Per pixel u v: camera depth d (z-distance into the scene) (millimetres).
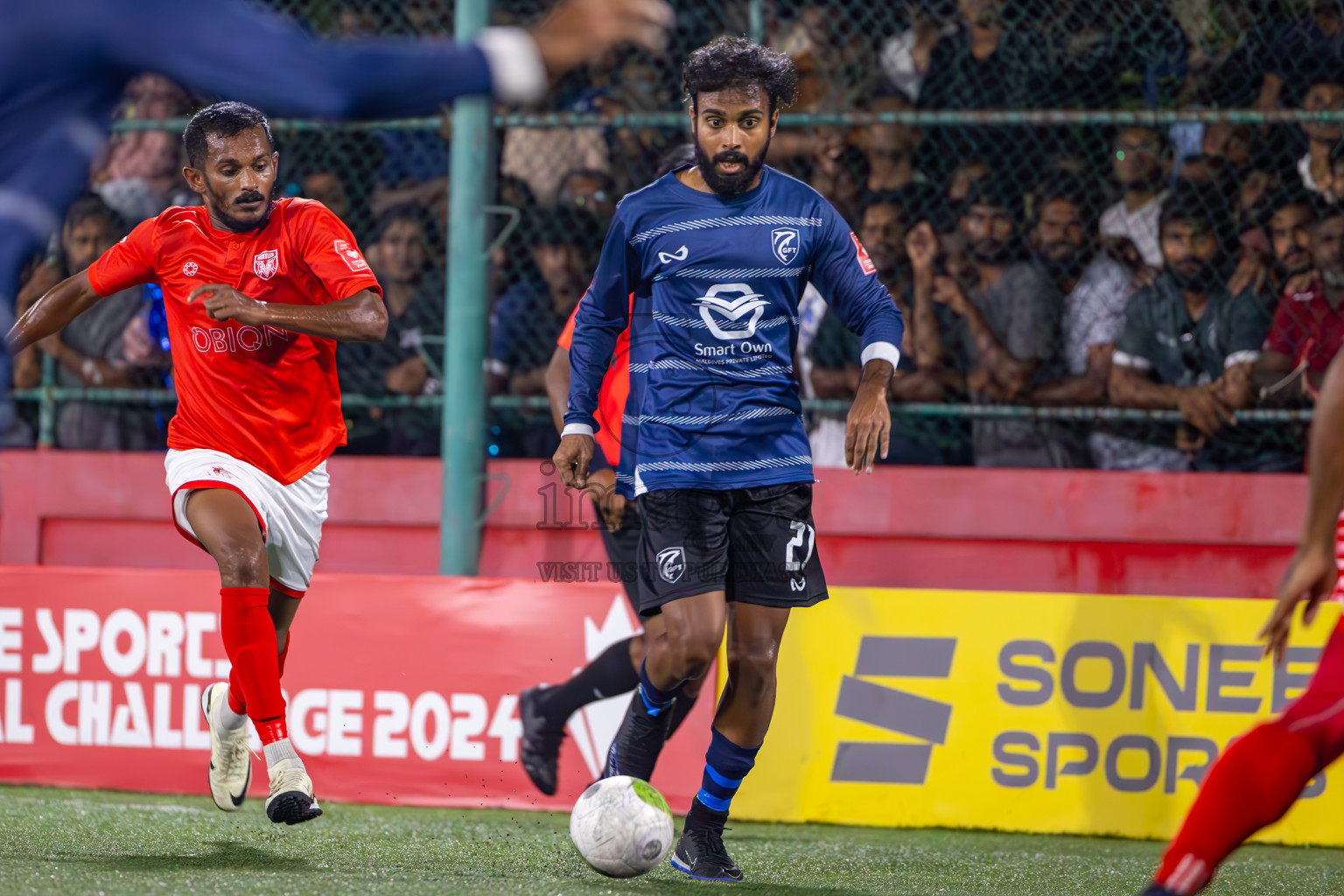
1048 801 12852
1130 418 15320
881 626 13180
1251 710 12750
